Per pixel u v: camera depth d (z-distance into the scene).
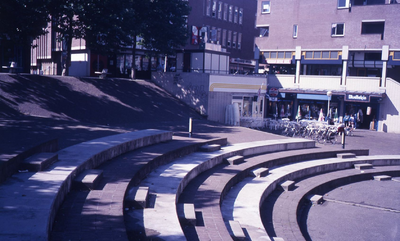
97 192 7.94
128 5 26.95
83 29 26.75
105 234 5.74
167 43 32.66
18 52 32.62
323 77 39.81
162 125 23.11
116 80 29.69
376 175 19.00
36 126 14.86
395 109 36.34
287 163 18.38
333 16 40.19
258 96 34.12
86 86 25.95
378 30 40.16
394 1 40.97
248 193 12.37
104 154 10.88
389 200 14.55
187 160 13.96
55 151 10.62
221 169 14.48
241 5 54.72
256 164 15.80
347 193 15.48
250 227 9.30
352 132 34.41
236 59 53.91
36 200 6.22
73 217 6.43
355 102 38.31
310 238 10.14
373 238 10.29
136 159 11.71
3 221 5.32
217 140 17.88
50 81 24.34
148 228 6.84
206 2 47.97
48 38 45.41
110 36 27.17
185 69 37.19
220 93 31.56
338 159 20.41
